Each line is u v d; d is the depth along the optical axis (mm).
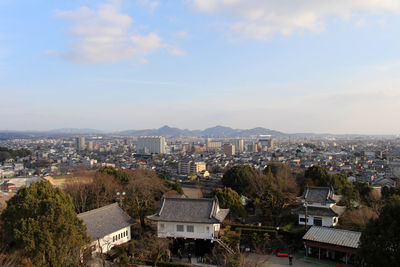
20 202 35031
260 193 70000
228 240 47031
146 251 45281
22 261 32188
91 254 40562
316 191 59625
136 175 90562
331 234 44969
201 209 49781
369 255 31031
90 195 67750
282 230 51094
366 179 129250
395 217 30969
